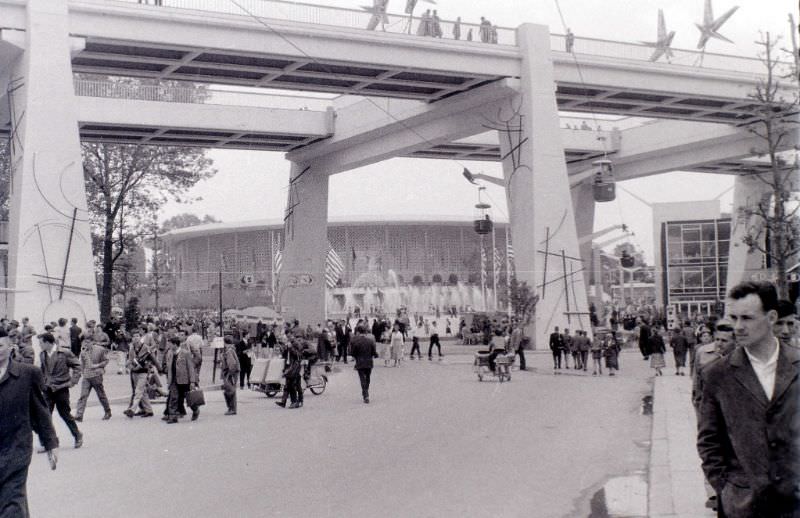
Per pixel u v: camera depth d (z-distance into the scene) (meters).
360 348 21.53
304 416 18.66
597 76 50.53
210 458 12.93
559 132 48.66
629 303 88.94
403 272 87.00
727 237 66.94
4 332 6.95
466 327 59.06
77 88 47.91
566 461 12.24
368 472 11.48
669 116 59.41
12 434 6.92
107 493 10.38
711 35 53.31
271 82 47.19
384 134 54.62
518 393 23.50
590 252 70.81
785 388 4.54
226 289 85.06
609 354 30.81
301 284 59.47
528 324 46.94
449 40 45.69
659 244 73.62
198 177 54.78
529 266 47.94
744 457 4.57
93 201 52.00
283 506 9.44
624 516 8.85
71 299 36.34
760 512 4.53
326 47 42.81
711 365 4.80
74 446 14.37
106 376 32.28
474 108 50.34
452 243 88.94
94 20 38.62
